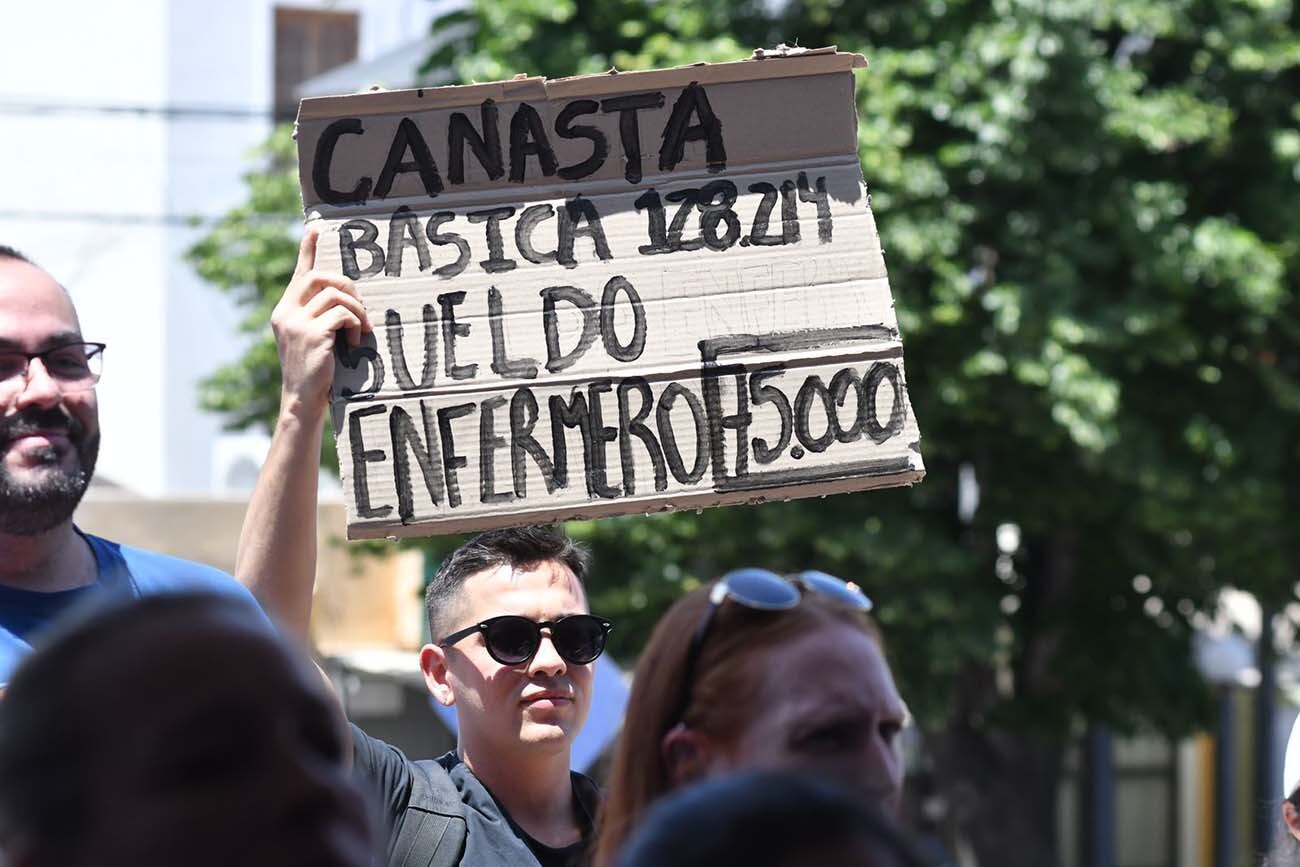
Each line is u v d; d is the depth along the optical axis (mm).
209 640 1938
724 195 4496
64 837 1870
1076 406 15875
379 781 5004
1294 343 17781
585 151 4508
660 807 2102
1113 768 28828
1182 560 18328
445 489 4344
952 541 17641
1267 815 5387
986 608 17203
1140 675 19000
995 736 19750
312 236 4449
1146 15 16781
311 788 1929
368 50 34500
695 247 4473
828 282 4461
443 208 4473
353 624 28719
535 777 5293
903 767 3480
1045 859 19812
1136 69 17844
